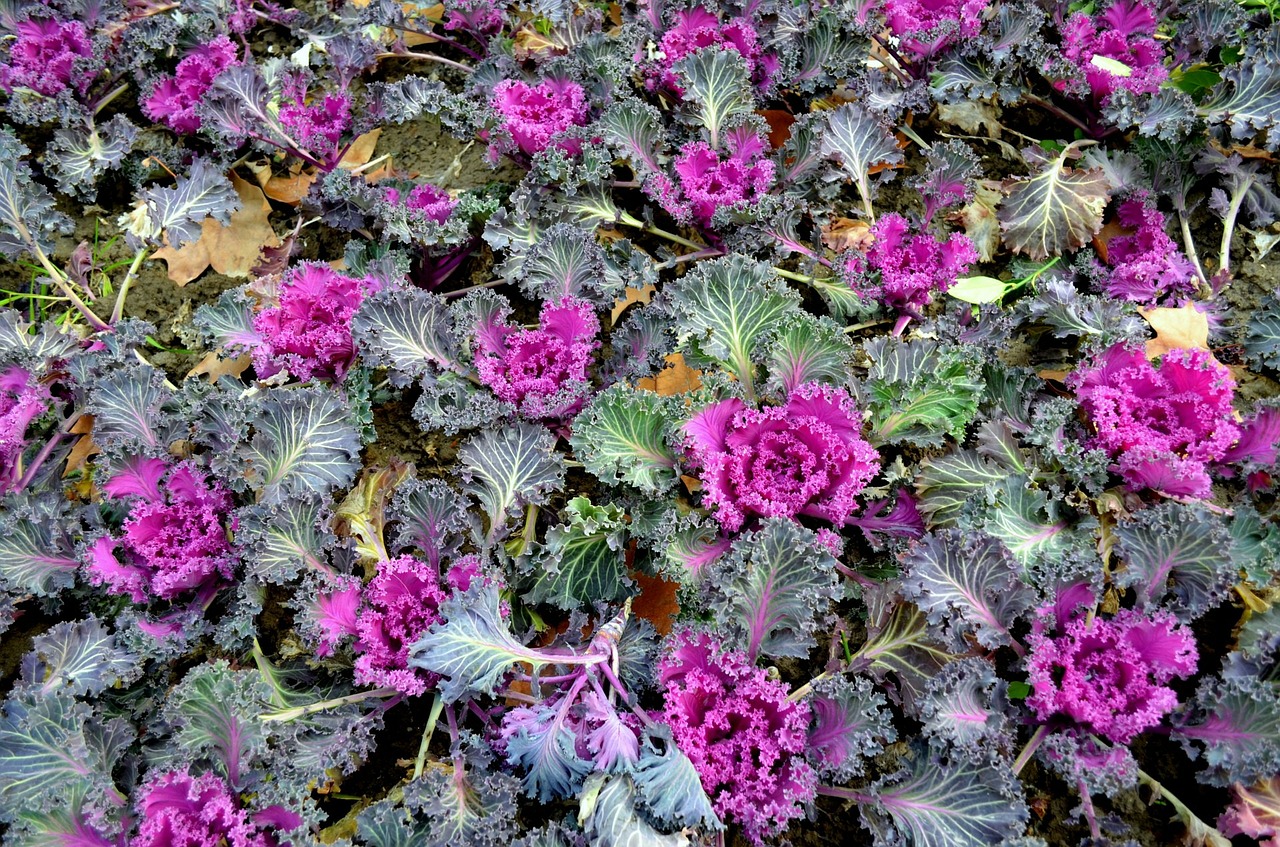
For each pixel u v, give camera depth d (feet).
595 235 4.39
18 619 3.97
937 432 3.81
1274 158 4.42
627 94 4.51
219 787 3.40
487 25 4.88
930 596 3.54
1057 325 4.10
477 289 4.28
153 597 3.81
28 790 3.42
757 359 3.97
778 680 3.69
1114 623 3.51
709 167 4.40
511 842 3.39
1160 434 3.77
